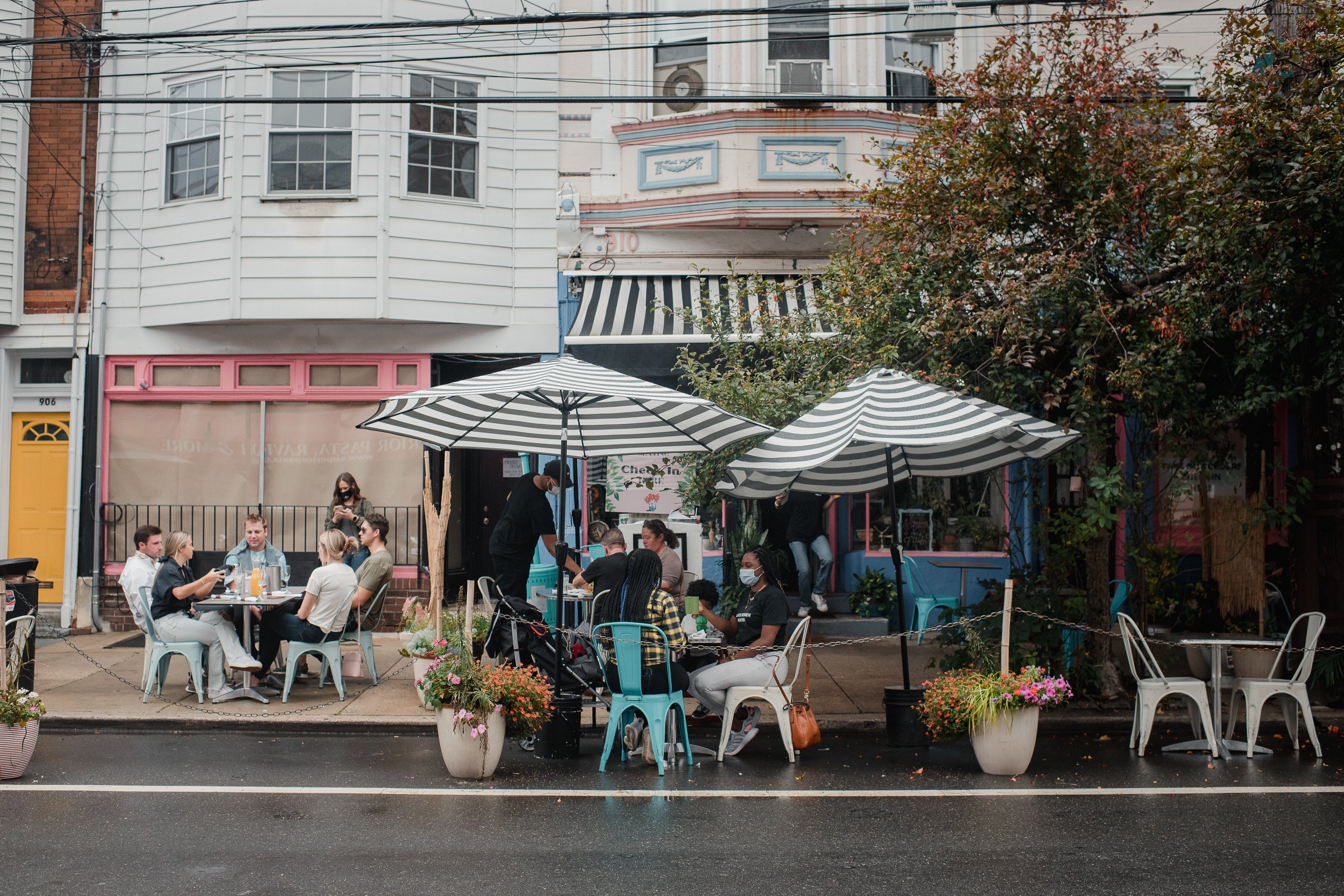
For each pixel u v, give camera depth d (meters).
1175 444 9.60
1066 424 8.90
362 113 12.83
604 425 9.04
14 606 9.03
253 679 9.70
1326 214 7.87
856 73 12.95
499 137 13.32
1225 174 8.22
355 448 13.23
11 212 13.31
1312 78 8.29
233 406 13.32
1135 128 9.00
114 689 9.62
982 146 8.96
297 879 5.08
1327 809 6.27
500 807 6.32
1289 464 11.66
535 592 9.87
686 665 8.37
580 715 7.70
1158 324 7.92
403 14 12.98
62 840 5.62
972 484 12.98
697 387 10.45
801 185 12.83
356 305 12.73
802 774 7.18
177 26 13.16
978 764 7.42
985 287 8.92
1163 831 5.83
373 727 8.46
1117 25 9.18
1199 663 9.93
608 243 13.35
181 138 13.21
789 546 12.73
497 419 8.99
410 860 5.34
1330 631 9.40
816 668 10.70
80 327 13.33
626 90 13.41
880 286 9.42
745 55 13.00
